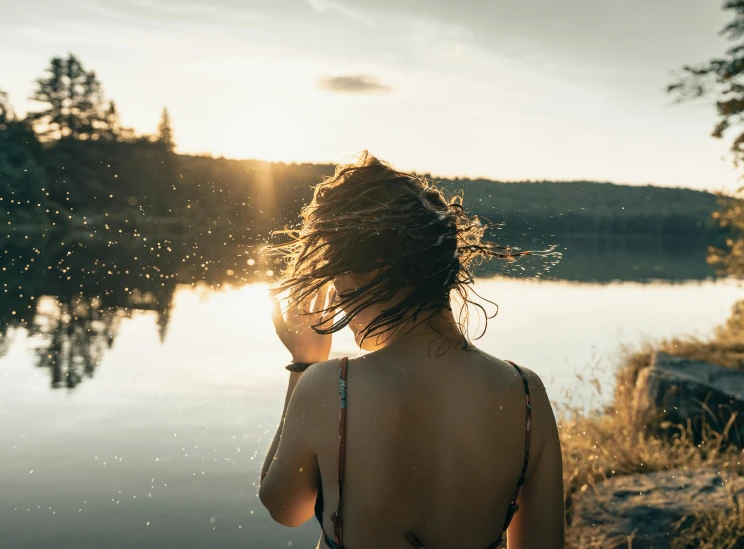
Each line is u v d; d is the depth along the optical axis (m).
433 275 0.99
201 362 9.91
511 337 13.80
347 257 1.00
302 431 0.98
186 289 17.67
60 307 16.59
